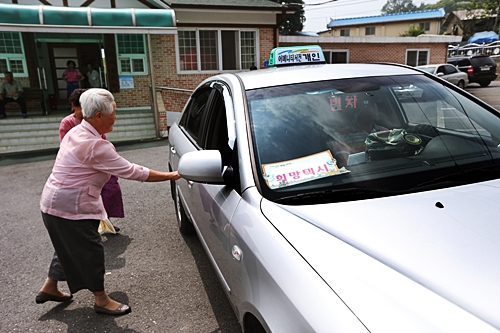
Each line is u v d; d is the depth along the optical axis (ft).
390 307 3.98
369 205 5.67
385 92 8.07
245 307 5.87
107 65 40.63
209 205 7.73
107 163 8.48
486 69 65.87
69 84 39.88
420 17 146.92
